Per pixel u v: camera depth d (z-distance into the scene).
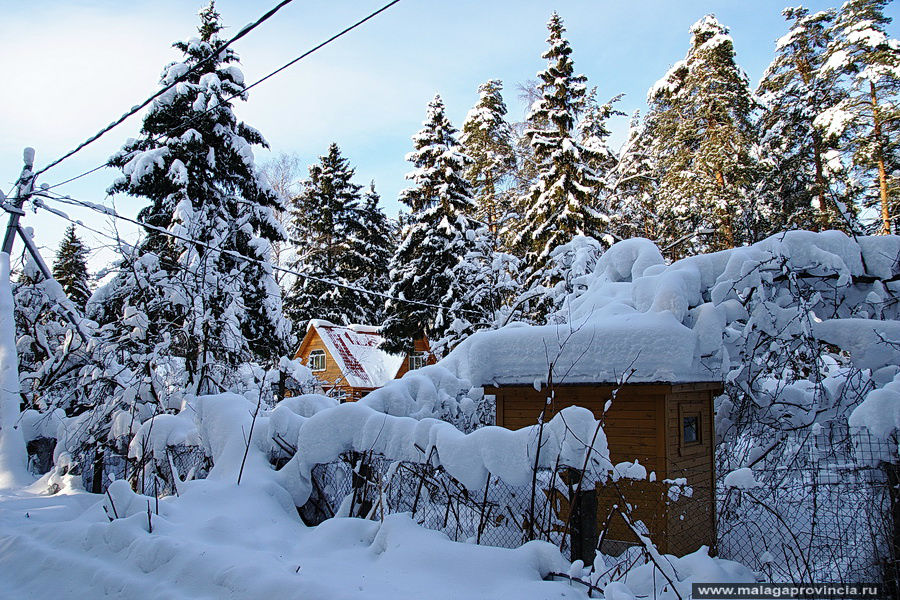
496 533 6.20
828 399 7.36
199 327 11.60
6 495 8.99
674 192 25.73
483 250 21.78
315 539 6.12
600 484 6.97
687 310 7.46
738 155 23.52
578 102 23.14
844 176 21.69
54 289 11.65
